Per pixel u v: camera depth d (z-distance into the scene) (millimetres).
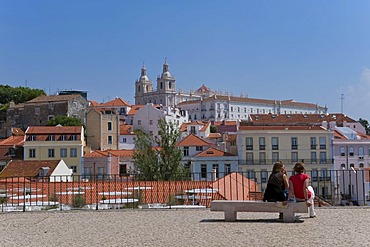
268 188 14891
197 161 75438
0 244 11898
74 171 75562
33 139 76188
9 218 17000
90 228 14195
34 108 117562
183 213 17250
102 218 16453
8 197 23266
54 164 53688
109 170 75375
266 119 99000
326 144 77500
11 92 147125
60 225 15016
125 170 78250
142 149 54500
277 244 10898
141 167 53188
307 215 15789
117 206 20750
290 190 14492
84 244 11633
